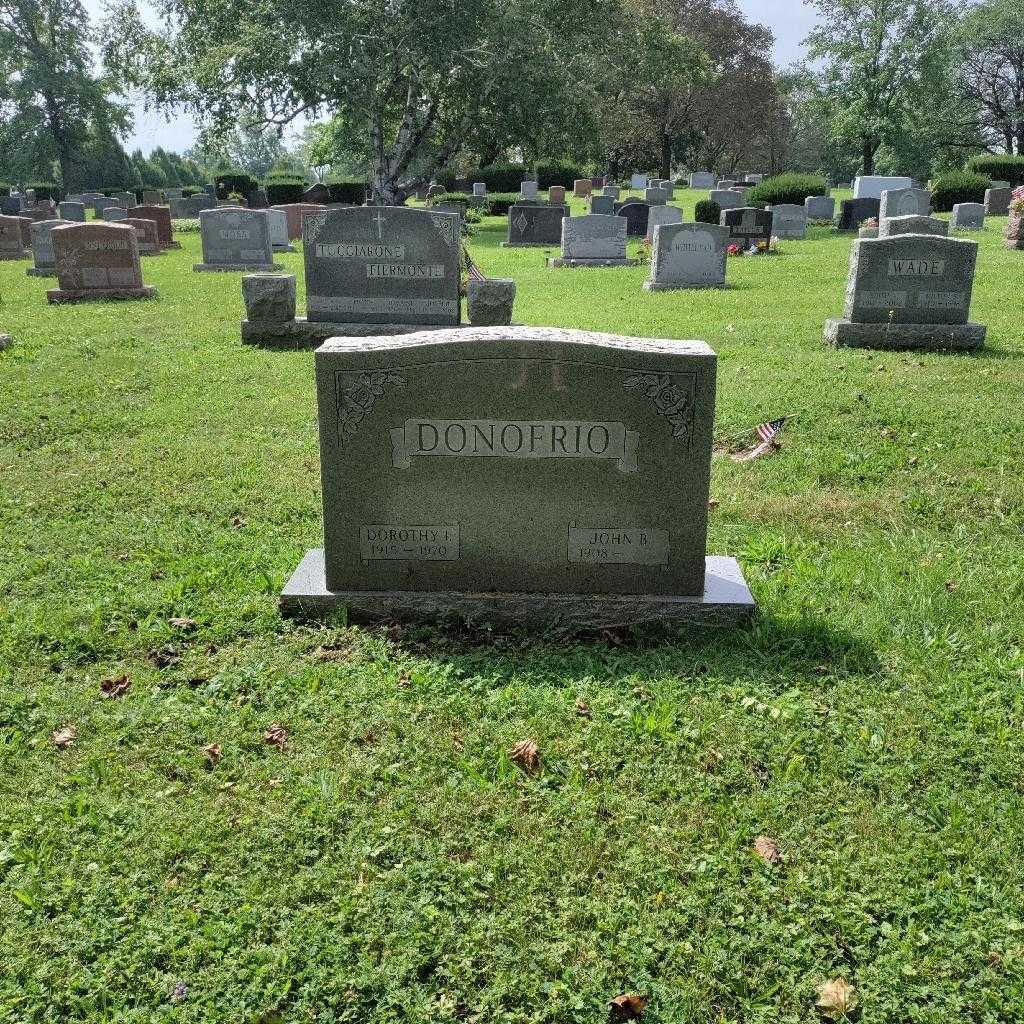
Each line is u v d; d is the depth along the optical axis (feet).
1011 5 193.88
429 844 10.87
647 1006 8.99
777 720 13.11
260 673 14.20
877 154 197.98
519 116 111.86
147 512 20.92
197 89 110.32
